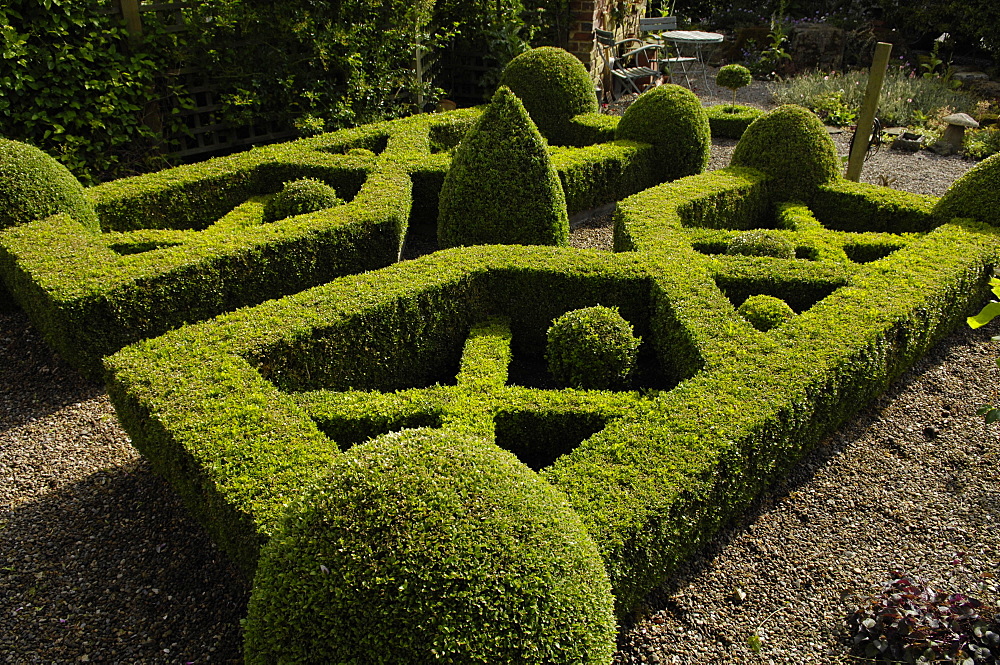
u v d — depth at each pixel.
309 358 5.11
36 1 8.03
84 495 4.70
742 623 3.87
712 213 8.25
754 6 20.92
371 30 10.80
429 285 5.64
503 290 6.06
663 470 3.89
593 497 3.71
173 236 7.01
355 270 7.16
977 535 4.50
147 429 4.23
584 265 6.09
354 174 8.39
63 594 3.97
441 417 4.59
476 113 10.91
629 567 3.55
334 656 2.60
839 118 13.85
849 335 5.23
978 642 3.52
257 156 8.72
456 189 7.08
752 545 4.39
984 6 16.19
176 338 4.92
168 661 3.61
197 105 10.30
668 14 19.81
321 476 2.96
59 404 5.58
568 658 2.70
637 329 6.20
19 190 6.52
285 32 10.10
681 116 9.66
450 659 2.56
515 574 2.67
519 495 2.89
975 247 6.86
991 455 5.21
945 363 6.38
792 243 7.35
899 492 4.86
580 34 14.01
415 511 2.70
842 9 19.95
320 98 10.75
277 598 2.69
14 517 4.50
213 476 3.72
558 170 8.59
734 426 4.22
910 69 17.47
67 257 5.98
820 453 5.22
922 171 11.14
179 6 9.41
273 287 6.60
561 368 5.40
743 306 5.87
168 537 4.38
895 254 6.79
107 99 8.82
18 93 8.23
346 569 2.61
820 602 4.02
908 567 4.26
